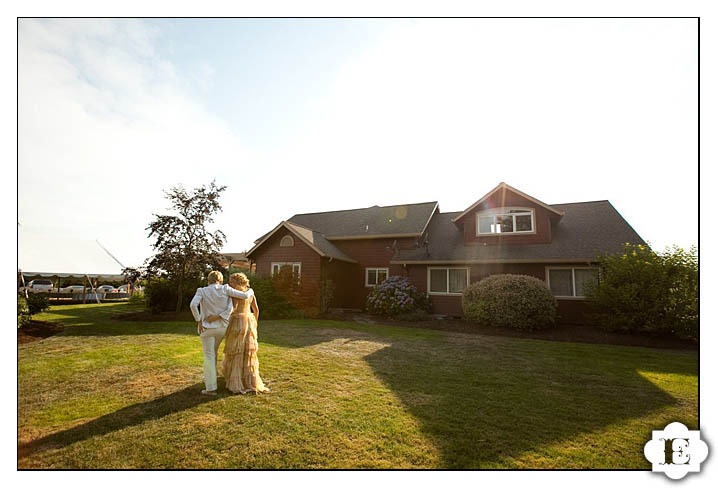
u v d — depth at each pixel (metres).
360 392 4.44
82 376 4.94
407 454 2.88
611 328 9.87
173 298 13.55
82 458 2.72
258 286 13.12
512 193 14.03
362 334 9.25
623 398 4.40
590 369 5.89
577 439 3.21
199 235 13.09
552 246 12.88
